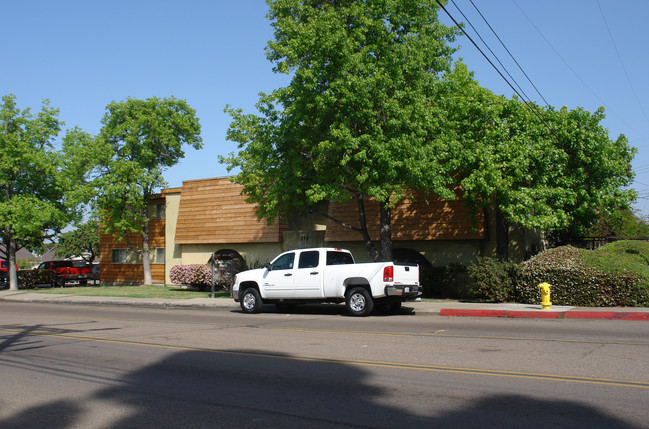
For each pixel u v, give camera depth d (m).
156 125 31.19
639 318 13.59
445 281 21.66
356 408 5.91
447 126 18.69
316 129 18.30
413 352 9.17
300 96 17.58
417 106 17.06
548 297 15.16
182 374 7.96
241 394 6.70
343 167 17.91
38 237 34.59
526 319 14.12
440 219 22.50
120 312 18.86
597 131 19.83
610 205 20.94
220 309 19.75
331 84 16.84
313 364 8.42
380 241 22.25
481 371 7.52
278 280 16.83
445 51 19.36
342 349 9.70
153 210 34.41
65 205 32.03
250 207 28.59
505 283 17.69
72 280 39.59
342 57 17.17
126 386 7.27
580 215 21.89
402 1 18.22
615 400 5.90
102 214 31.42
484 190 18.28
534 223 18.14
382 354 9.08
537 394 6.23
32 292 29.50
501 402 5.94
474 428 5.10
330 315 16.33
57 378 7.84
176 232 31.06
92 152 30.62
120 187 30.19
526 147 18.72
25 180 32.19
